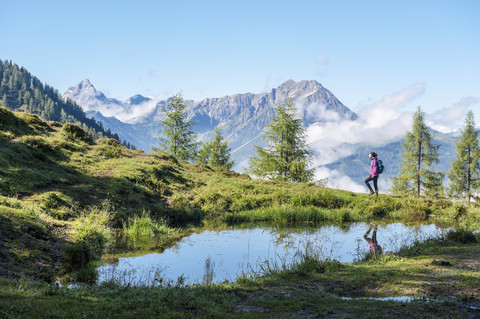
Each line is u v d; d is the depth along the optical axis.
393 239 16.00
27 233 11.60
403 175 48.16
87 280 9.32
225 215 22.41
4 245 10.12
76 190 18.58
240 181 30.42
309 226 20.77
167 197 23.45
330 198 26.98
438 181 47.50
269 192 28.25
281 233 18.09
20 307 5.30
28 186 16.78
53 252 11.21
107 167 24.20
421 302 6.68
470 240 13.59
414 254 11.63
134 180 23.45
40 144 22.83
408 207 25.66
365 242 15.49
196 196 24.66
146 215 18.56
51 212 15.09
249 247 14.48
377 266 10.08
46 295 6.52
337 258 12.41
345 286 8.27
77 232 13.31
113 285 8.15
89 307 5.78
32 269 9.49
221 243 15.30
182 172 29.97
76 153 25.14
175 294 6.92
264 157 45.66
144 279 9.62
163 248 14.13
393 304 6.58
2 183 15.76
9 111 26.05
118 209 18.44
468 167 51.44
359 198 27.80
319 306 6.55
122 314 5.50
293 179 44.22
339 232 18.53
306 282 8.64
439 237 14.47
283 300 6.95
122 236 15.95
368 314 5.99
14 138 23.22
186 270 10.88
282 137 45.72
